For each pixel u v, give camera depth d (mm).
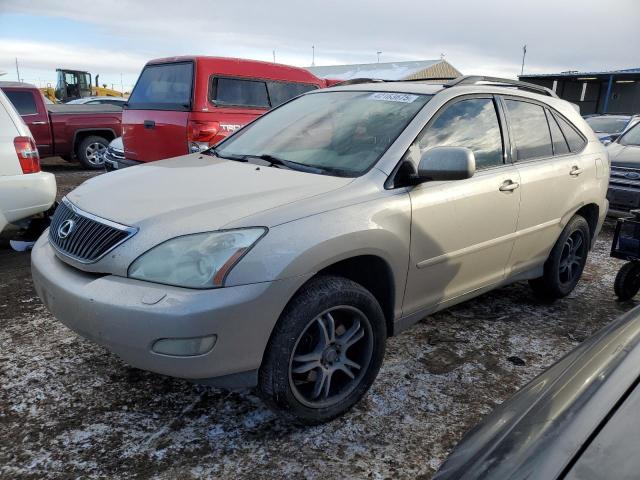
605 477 1060
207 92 6703
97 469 2326
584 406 1296
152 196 2680
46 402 2781
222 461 2402
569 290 4438
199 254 2258
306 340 2547
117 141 8328
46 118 10648
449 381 3125
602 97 29016
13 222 4711
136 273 2316
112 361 3207
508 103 3758
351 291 2572
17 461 2352
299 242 2367
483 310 4203
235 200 2551
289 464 2396
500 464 1216
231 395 2902
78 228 2637
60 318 2535
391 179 2852
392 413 2797
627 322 1709
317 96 3896
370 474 2357
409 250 2863
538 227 3826
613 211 6918
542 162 3865
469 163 2688
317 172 2975
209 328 2180
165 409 2762
